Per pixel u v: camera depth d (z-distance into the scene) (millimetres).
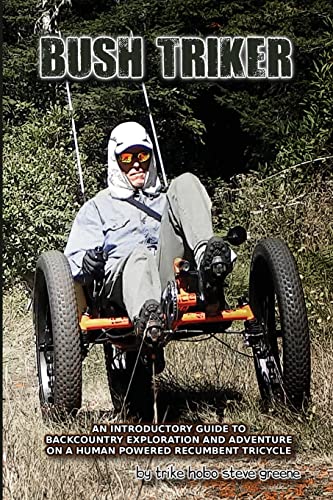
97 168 18406
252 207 13000
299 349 5871
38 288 6492
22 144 15109
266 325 6367
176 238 6012
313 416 5992
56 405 6016
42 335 6582
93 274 6215
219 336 9125
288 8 20594
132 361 7191
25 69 19797
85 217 6609
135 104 20656
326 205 11930
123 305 6301
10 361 9570
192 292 5789
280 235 11766
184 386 7527
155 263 5977
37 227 13742
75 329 5988
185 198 5773
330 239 11297
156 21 21250
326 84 14094
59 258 6301
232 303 10367
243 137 22438
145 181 6688
